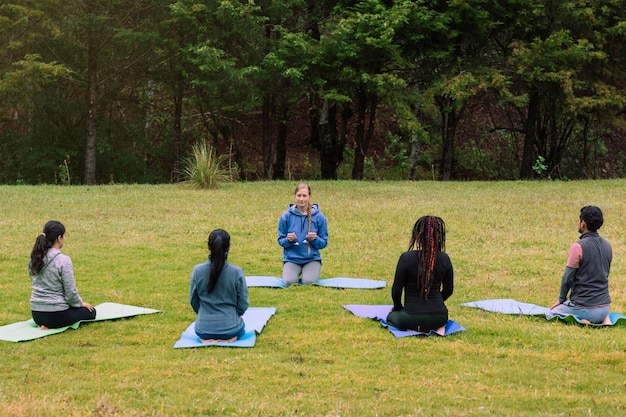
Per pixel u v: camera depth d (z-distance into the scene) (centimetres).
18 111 2922
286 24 2684
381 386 515
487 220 1421
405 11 2291
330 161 2886
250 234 1280
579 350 616
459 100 2447
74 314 694
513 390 507
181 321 733
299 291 879
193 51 2392
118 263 1033
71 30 2441
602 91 2578
